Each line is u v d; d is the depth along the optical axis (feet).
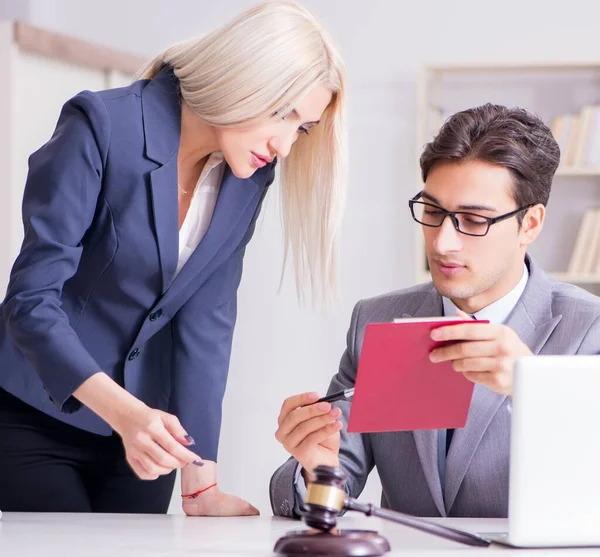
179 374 6.54
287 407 5.37
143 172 5.95
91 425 6.40
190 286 6.42
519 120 5.89
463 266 5.81
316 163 6.44
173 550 4.14
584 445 4.15
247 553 4.04
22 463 6.40
